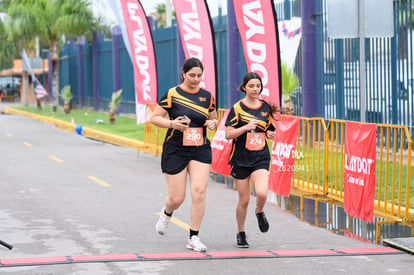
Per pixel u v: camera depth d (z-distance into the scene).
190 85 8.33
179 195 8.48
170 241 9.30
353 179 10.40
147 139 22.91
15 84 87.19
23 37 54.56
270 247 8.95
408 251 8.53
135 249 8.80
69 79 63.50
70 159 20.91
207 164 8.48
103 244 9.13
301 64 21.50
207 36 16.31
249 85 8.55
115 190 14.37
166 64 37.91
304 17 20.11
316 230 10.15
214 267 7.78
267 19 13.63
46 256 8.41
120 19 28.20
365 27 10.30
